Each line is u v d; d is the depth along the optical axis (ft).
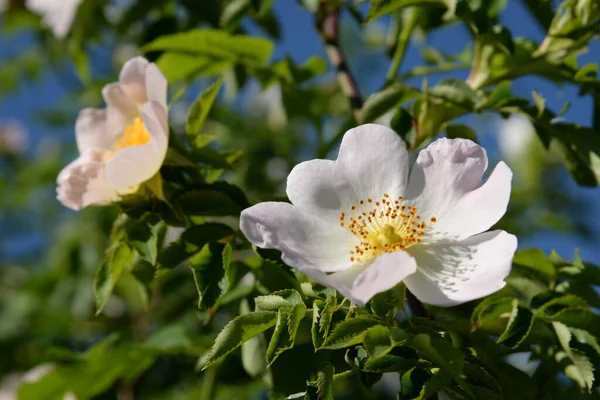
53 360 1.16
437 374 0.82
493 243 0.87
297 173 0.89
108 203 0.98
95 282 0.96
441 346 0.82
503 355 0.95
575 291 0.95
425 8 1.15
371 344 0.81
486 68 1.06
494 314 0.90
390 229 0.88
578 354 0.90
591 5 1.03
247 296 0.99
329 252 0.88
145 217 0.97
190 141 1.00
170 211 0.97
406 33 1.15
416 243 0.88
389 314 0.84
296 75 1.20
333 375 0.84
